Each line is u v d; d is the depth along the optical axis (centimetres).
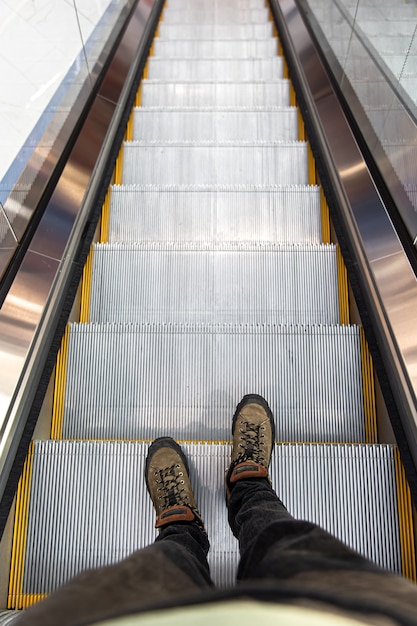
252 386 248
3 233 219
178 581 100
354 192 279
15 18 244
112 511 215
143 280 286
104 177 325
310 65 406
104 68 392
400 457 205
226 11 587
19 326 212
